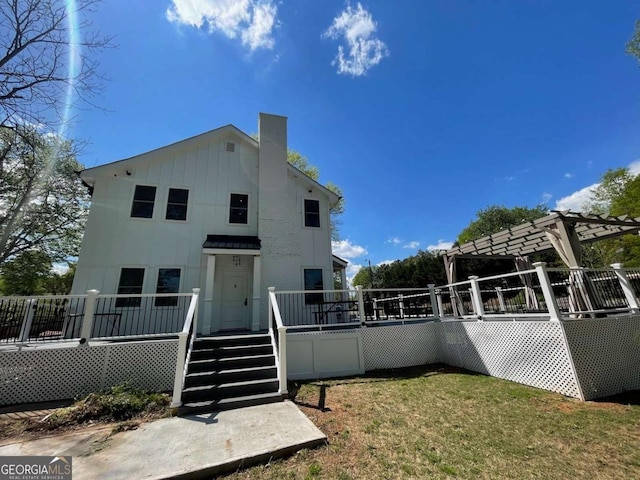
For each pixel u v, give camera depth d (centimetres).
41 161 1169
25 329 575
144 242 980
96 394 509
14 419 457
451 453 325
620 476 271
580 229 866
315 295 1138
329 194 1266
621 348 566
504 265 2509
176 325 937
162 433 391
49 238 1714
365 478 279
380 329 813
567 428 384
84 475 284
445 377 677
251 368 604
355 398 539
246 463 311
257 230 1127
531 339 593
